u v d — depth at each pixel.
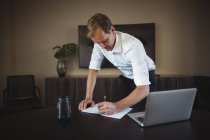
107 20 1.26
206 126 1.14
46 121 1.24
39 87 3.77
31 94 3.30
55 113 1.41
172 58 3.58
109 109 1.25
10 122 1.23
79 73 3.72
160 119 1.13
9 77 3.18
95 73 1.75
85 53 3.57
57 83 3.36
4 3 3.54
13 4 3.68
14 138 1.00
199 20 3.49
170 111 1.13
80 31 3.55
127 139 0.97
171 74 3.57
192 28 3.51
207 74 3.56
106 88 3.32
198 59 3.55
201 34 3.51
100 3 3.60
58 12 3.67
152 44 3.46
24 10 3.69
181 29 3.53
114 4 3.58
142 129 1.09
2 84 3.64
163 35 3.56
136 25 3.46
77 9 3.64
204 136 1.00
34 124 1.19
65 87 3.36
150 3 3.53
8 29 3.60
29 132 1.07
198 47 3.54
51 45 3.72
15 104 2.96
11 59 3.72
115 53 1.46
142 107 1.45
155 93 1.06
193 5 3.48
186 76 3.30
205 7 3.47
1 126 1.16
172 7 3.51
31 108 2.90
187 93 1.14
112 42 1.37
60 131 1.08
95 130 1.08
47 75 3.76
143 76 1.29
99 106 1.31
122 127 1.12
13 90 3.19
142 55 1.33
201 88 3.09
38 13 3.69
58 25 3.68
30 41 3.73
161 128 1.11
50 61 3.74
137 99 1.27
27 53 3.74
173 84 3.26
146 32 3.45
